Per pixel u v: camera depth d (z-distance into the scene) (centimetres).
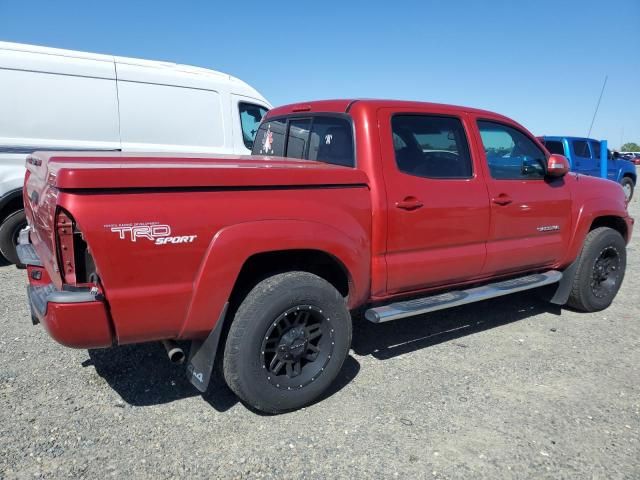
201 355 302
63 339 263
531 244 457
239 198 294
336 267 355
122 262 262
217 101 768
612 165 1614
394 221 359
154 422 312
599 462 285
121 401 335
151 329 280
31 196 356
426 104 399
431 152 393
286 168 311
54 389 346
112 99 684
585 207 495
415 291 395
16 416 312
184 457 280
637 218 1238
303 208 315
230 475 267
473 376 382
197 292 283
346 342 340
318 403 340
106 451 282
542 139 1498
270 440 298
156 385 357
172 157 349
